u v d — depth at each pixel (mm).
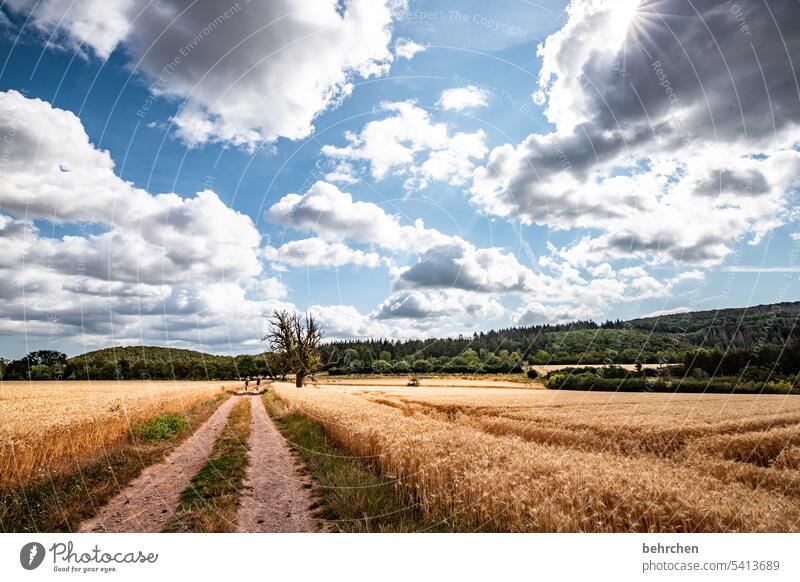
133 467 10172
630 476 7547
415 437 10562
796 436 13148
